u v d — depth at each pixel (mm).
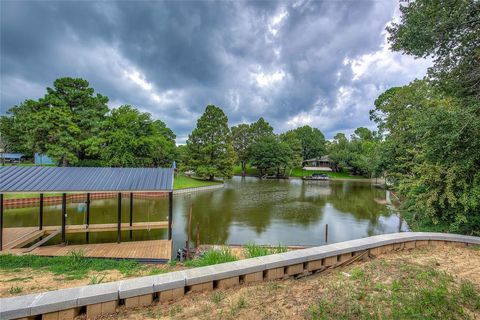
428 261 4105
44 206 18344
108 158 23891
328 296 2916
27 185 8312
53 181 8773
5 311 2182
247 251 5230
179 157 40125
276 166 47500
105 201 21016
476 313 2592
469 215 6988
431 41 4957
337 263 3898
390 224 14852
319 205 20438
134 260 7652
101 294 2529
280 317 2506
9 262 6559
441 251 4664
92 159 25438
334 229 13727
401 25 5320
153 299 2807
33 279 4934
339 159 51531
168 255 7984
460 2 4484
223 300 2836
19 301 2336
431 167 7582
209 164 34375
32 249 8211
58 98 23125
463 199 6590
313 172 54438
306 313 2564
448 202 7262
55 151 21469
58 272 5570
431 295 2816
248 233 12781
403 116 15383
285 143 51500
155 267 6133
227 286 3162
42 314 2324
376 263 3955
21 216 15562
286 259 3508
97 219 15078
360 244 4195
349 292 3004
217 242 11289
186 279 2912
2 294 4082
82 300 2455
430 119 5766
